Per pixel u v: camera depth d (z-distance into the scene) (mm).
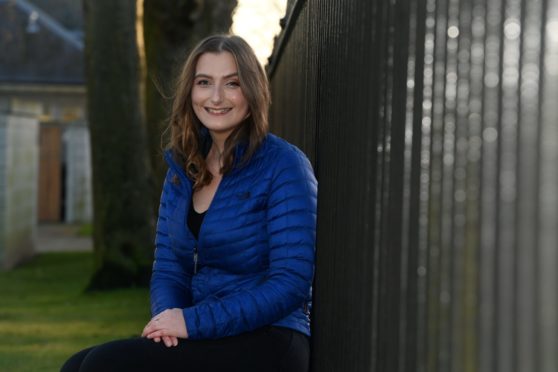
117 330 10875
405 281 2020
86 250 24172
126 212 15281
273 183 3295
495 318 1456
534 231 1315
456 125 1680
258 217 3309
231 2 14734
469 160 1598
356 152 2703
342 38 3104
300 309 3389
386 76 2281
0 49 25062
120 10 15109
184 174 3512
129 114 15281
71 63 24938
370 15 2520
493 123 1493
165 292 3551
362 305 2523
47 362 8484
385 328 2209
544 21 1312
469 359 1570
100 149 15320
